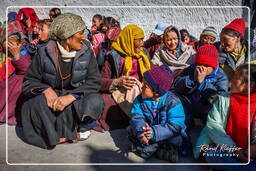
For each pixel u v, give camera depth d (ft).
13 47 10.18
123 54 10.43
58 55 8.55
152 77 7.38
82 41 8.75
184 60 11.42
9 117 10.03
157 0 18.93
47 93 8.49
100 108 8.68
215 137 7.02
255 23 15.62
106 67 10.56
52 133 8.19
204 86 9.11
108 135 9.29
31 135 8.53
